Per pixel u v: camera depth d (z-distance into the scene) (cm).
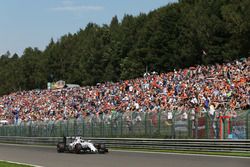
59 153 3356
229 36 6969
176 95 4516
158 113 3600
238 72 4469
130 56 8819
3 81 15238
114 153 3212
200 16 7469
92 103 5750
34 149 4047
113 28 12050
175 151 3269
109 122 4100
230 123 3047
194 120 3284
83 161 2589
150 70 8350
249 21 6388
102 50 10300
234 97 3794
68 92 7100
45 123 5059
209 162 2327
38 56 14400
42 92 8162
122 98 5322
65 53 13050
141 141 3669
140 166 2228
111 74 9675
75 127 4553
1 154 3509
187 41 7775
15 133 5678
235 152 2956
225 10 6844
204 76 4775
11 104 8244
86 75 10544
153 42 8325
